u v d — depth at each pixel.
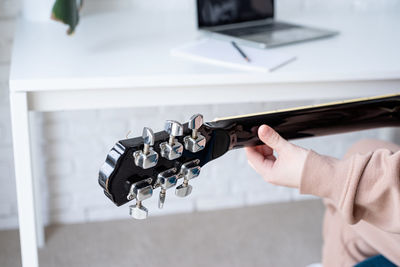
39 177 1.73
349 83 1.17
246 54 1.21
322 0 1.73
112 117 1.75
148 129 0.67
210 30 1.39
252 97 1.16
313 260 1.72
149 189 0.70
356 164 0.79
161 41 1.31
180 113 1.79
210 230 1.86
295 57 1.20
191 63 1.16
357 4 1.73
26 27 1.37
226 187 1.97
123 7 1.62
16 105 1.03
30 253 1.12
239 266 1.68
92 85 1.05
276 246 1.79
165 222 1.90
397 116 0.97
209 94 1.13
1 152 1.72
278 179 0.86
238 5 1.45
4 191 1.78
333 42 1.34
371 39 1.37
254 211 1.98
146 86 1.08
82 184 1.84
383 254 1.07
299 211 1.99
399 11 1.72
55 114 1.71
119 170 0.69
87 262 1.68
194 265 1.68
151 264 1.68
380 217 0.81
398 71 1.13
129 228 1.86
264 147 0.94
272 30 1.41
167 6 1.65
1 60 1.60
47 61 1.13
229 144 0.83
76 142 1.77
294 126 0.89
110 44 1.27
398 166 0.77
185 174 0.75
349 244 1.22
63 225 1.87
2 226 1.83
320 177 0.81
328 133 0.94
